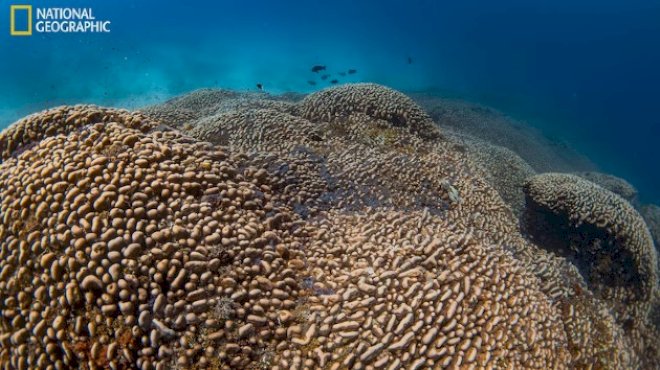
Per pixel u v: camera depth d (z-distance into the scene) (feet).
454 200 17.95
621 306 20.42
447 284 9.95
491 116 71.51
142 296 7.72
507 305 10.36
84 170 8.91
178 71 86.89
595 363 13.20
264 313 8.60
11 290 8.03
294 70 109.50
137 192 8.81
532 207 24.95
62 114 11.62
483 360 8.98
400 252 10.61
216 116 21.71
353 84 26.40
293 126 20.16
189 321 7.78
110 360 7.45
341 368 8.23
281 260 9.72
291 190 14.15
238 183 11.03
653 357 19.43
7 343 7.92
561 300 14.37
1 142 11.35
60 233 8.09
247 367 8.04
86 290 7.73
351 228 12.50
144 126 11.53
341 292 9.37
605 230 21.65
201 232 8.84
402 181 17.75
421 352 8.61
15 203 8.64
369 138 22.52
